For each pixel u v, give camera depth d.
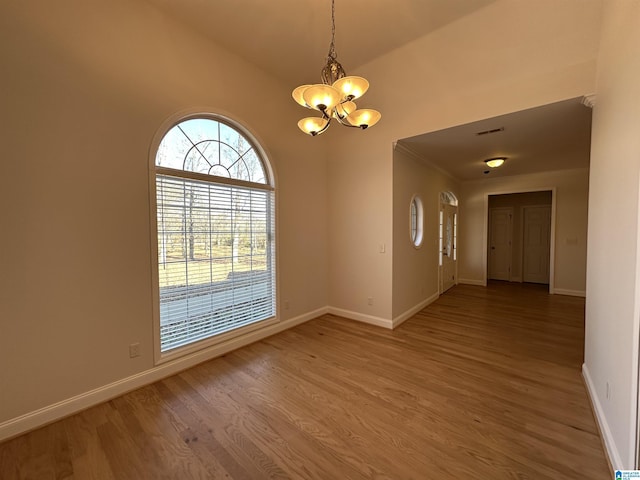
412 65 2.71
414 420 1.81
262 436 1.68
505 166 4.79
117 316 2.12
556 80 2.29
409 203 3.90
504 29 2.18
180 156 2.52
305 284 3.76
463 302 4.74
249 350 2.89
